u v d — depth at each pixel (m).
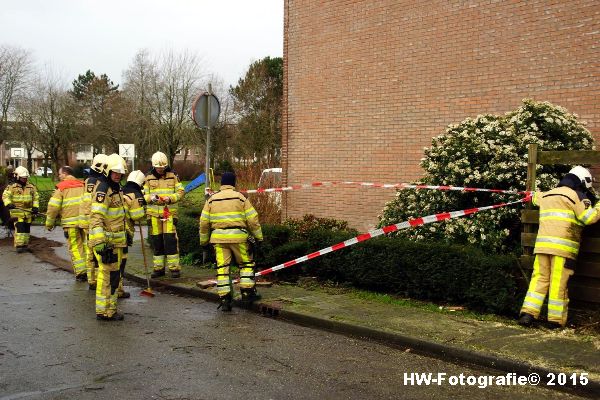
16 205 13.76
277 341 6.27
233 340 6.29
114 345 6.01
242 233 7.79
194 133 45.16
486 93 9.96
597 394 4.71
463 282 7.23
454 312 7.15
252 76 47.81
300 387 4.82
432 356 5.77
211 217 7.87
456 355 5.64
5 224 16.66
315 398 4.58
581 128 8.25
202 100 10.41
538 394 4.77
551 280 6.21
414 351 5.94
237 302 8.06
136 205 8.37
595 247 6.28
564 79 9.03
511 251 7.64
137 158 45.78
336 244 8.56
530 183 6.98
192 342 6.17
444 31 10.51
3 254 13.48
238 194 7.88
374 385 4.91
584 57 8.81
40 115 48.53
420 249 7.68
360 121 11.84
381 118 11.48
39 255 13.14
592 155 6.53
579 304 6.50
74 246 10.02
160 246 9.82
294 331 6.73
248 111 46.88
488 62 9.92
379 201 11.52
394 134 11.28
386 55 11.39
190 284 9.15
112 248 7.04
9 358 5.54
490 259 6.98
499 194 7.85
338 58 12.22
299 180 13.03
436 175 8.45
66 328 6.71
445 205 8.23
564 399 4.67
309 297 8.09
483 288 7.01
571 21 8.95
